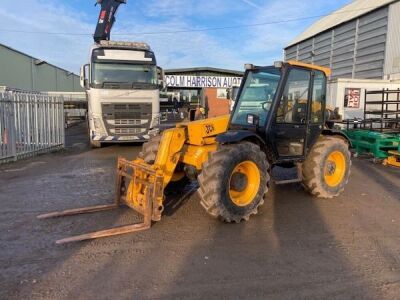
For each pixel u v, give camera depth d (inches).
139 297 128.0
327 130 267.4
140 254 161.3
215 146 218.5
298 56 1256.2
